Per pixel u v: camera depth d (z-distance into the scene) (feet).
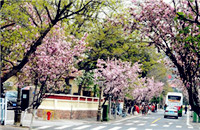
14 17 64.03
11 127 75.56
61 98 120.88
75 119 125.80
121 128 96.17
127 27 52.03
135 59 144.77
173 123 135.74
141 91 206.39
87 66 143.54
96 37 129.29
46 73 77.97
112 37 130.93
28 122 96.68
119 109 177.37
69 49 81.61
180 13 37.99
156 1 49.90
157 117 188.03
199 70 48.91
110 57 139.44
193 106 47.65
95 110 154.30
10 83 122.11
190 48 46.52
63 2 65.72
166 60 67.67
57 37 79.71
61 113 120.47
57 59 78.84
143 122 132.46
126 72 135.44
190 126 121.60
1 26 63.98
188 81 48.16
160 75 249.14
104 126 101.19
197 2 45.68
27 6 69.00
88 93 172.86
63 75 82.99
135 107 207.31
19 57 70.13
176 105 224.53
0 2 59.36
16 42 64.64
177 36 46.93
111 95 139.44
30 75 79.61
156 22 49.60
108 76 130.52
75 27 113.29
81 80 153.38
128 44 134.10
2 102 80.02
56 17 64.34
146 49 155.53
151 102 332.19
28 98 123.03
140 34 51.72
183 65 48.83
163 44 49.57
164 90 347.77
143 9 50.06
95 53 130.21
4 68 72.79
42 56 76.18
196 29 47.24
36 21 75.15
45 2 63.21
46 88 85.87
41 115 118.32
